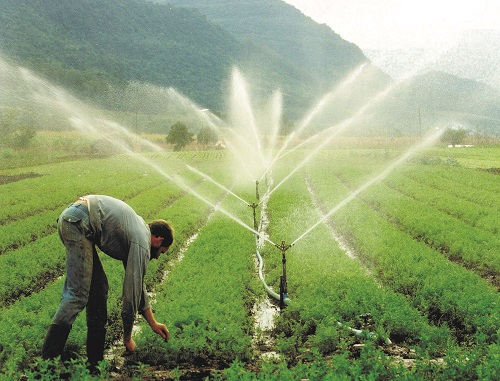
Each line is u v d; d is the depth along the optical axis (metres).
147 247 8.41
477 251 16.55
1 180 47.62
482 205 29.03
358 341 10.28
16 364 8.64
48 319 10.30
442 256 16.09
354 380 7.46
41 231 22.75
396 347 9.89
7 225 23.36
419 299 12.06
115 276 13.48
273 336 11.11
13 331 9.70
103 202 8.45
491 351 8.19
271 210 26.80
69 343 9.32
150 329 9.84
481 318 10.17
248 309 12.50
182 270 14.91
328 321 10.21
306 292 12.30
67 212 8.26
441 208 27.14
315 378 7.42
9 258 16.53
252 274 15.29
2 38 159.75
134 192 36.72
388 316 10.51
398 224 23.88
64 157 73.88
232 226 22.16
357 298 11.66
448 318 11.45
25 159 66.81
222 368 9.27
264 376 7.85
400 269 14.72
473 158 65.44
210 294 12.23
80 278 8.20
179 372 8.84
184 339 9.48
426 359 8.30
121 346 10.48
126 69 187.38
